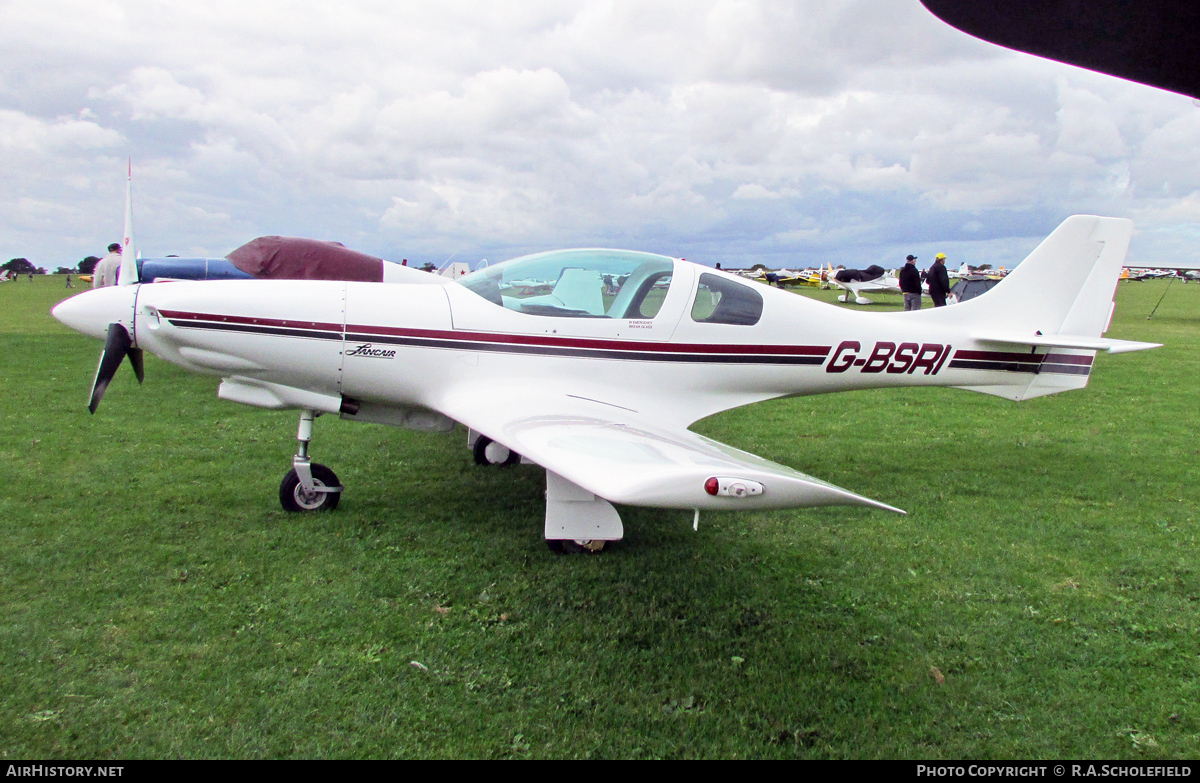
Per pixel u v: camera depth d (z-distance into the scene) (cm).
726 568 368
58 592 317
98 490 462
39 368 933
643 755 223
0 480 475
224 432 632
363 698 246
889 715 247
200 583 332
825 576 360
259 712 236
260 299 420
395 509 448
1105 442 650
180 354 425
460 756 220
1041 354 542
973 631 305
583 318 444
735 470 268
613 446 326
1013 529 427
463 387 433
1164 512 460
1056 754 228
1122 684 266
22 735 220
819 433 686
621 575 356
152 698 241
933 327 521
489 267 464
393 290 441
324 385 434
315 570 351
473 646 283
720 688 260
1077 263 539
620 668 271
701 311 462
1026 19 121
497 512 446
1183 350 1383
